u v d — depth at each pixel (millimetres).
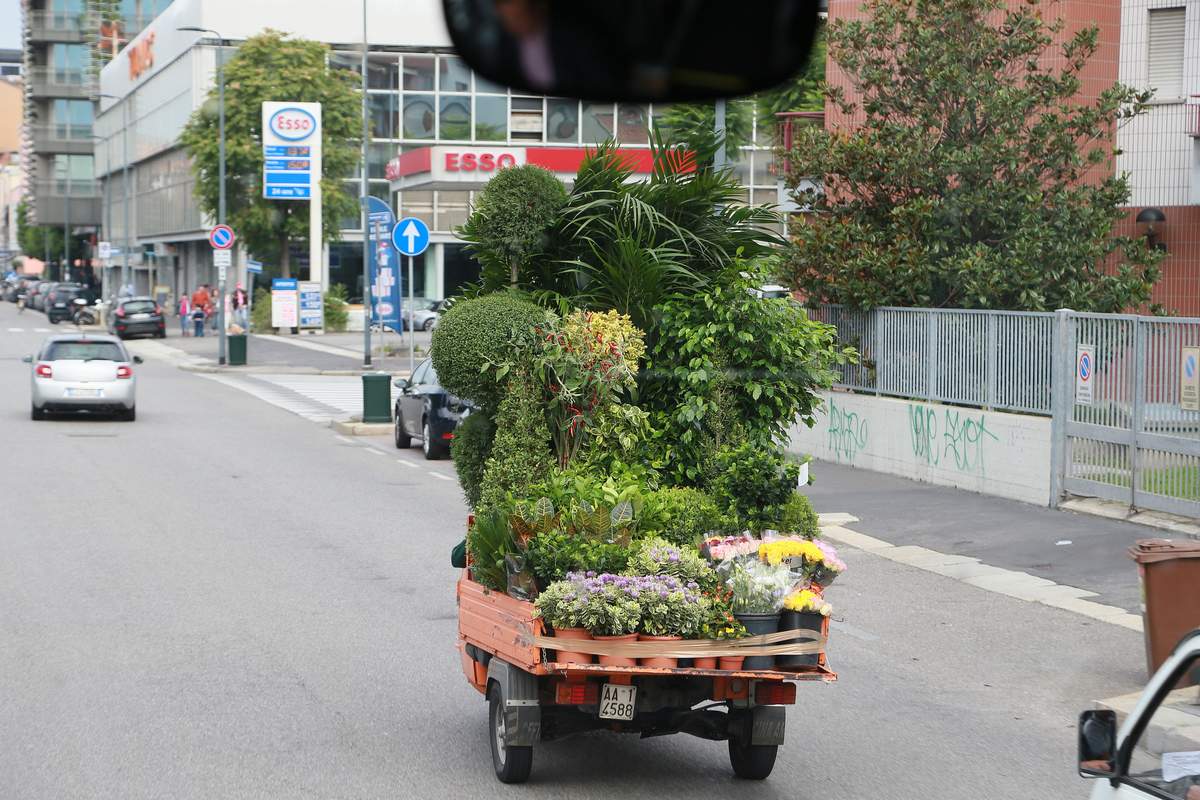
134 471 20641
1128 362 15250
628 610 6570
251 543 14633
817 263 20609
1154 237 23734
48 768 7180
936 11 20406
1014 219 20312
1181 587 8992
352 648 10102
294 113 60906
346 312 64875
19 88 183375
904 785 7270
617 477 7727
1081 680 9547
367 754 7586
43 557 13609
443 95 68000
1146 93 20281
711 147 8883
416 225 29562
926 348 18922
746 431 8375
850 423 20438
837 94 21344
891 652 10359
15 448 23359
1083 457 15906
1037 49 20750
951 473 18125
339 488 19312
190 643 10156
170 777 7074
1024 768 7590
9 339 61250
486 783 7125
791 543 7023
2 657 9648
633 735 8281
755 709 7094
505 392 7980
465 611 7859
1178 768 3803
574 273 8539
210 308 70438
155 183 89125
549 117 67750
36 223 121750
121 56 99812
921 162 20172
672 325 8398
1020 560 13641
